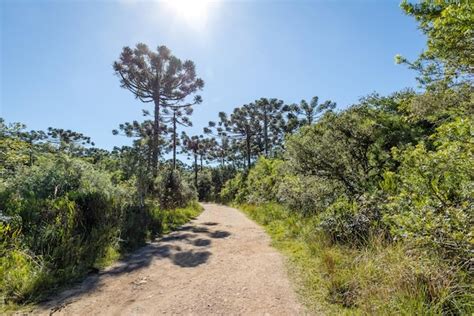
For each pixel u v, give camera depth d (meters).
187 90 16.12
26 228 4.62
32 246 4.20
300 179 7.53
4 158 8.16
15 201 5.44
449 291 2.42
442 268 2.63
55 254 4.16
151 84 15.33
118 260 5.04
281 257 4.98
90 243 4.97
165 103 16.33
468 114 3.42
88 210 5.95
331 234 4.94
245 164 38.28
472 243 2.26
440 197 2.78
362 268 3.35
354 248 4.20
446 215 2.49
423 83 3.54
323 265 3.99
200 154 40.97
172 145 22.81
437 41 2.83
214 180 37.81
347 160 6.60
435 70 3.29
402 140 6.29
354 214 4.84
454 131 2.77
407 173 3.68
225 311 2.99
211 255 5.36
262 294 3.41
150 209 8.91
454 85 3.39
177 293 3.51
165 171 13.78
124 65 14.73
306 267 4.24
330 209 5.43
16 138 8.70
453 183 2.84
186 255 5.39
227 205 24.81
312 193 7.09
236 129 32.38
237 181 26.12
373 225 4.38
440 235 2.46
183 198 14.23
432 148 5.36
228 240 6.84
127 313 2.97
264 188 15.14
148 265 4.74
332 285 3.32
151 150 11.22
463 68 2.93
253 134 33.00
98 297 3.40
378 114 6.80
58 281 3.78
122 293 3.53
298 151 6.88
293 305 3.09
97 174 7.94
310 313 2.89
